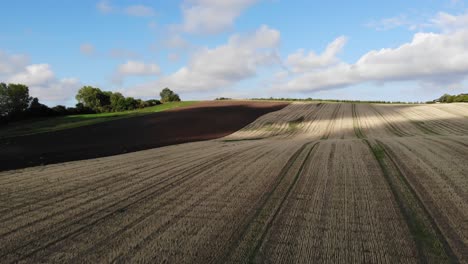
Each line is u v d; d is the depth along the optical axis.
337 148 14.30
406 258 4.23
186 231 5.26
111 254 4.54
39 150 21.56
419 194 6.94
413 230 5.10
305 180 8.44
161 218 5.91
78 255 4.55
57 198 7.56
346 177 8.65
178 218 5.88
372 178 8.45
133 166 11.70
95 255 4.53
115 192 7.91
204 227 5.41
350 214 5.86
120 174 10.17
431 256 4.27
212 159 12.57
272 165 10.68
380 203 6.43
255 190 7.61
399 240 4.75
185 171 10.26
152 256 4.44
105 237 5.14
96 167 11.92
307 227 5.30
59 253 4.64
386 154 12.05
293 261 4.20
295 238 4.89
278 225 5.41
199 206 6.53
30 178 10.28
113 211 6.42
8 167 14.16
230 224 5.50
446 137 17.73
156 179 9.22
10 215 6.43
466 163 9.90
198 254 4.46
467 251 4.38
